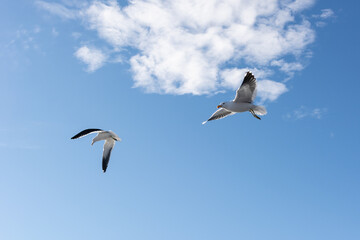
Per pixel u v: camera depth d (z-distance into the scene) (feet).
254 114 43.52
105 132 41.32
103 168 42.55
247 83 42.29
